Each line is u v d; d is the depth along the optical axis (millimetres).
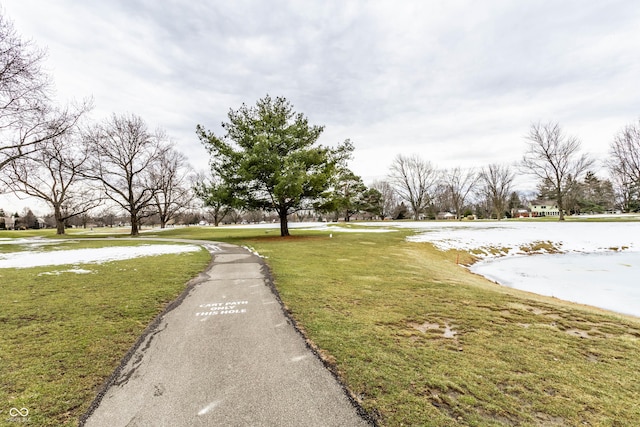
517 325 5090
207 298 6500
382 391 3082
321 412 2760
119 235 32375
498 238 21609
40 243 21312
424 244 19109
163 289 7219
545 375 3443
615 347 4254
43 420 2656
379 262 11758
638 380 3369
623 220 32250
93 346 4164
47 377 3359
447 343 4297
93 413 2766
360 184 58844
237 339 4406
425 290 7402
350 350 4031
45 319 5195
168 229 42656
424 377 3355
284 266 10219
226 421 2652
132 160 33625
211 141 20297
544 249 18969
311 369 3533
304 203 21891
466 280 9773
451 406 2838
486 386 3189
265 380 3311
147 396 3027
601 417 2713
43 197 31844
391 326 4938
